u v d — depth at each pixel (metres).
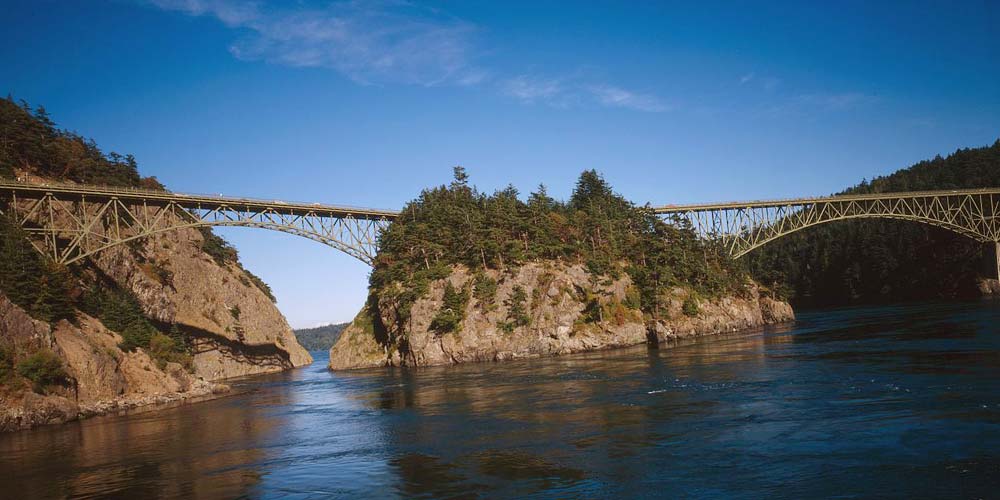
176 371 87.69
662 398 46.34
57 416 62.47
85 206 105.50
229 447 42.53
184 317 130.50
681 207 153.62
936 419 31.91
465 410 50.25
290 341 175.50
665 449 31.47
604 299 112.81
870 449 27.94
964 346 59.59
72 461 40.91
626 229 138.25
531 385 62.38
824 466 26.25
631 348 102.25
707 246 146.12
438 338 107.19
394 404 58.75
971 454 25.94
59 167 118.19
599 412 43.12
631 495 25.06
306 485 30.84
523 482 28.23
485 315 107.81
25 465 40.50
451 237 122.12
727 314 129.38
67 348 70.94
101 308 88.38
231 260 175.50
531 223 122.38
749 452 29.42
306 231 116.88
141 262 124.00
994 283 167.50
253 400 74.81
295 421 53.06
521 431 39.44
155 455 41.22
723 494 24.19
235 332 144.50
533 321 107.06
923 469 24.72
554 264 116.25
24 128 112.38
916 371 47.44
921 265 187.12
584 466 29.86
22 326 65.19
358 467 33.81
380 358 121.44
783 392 44.19
